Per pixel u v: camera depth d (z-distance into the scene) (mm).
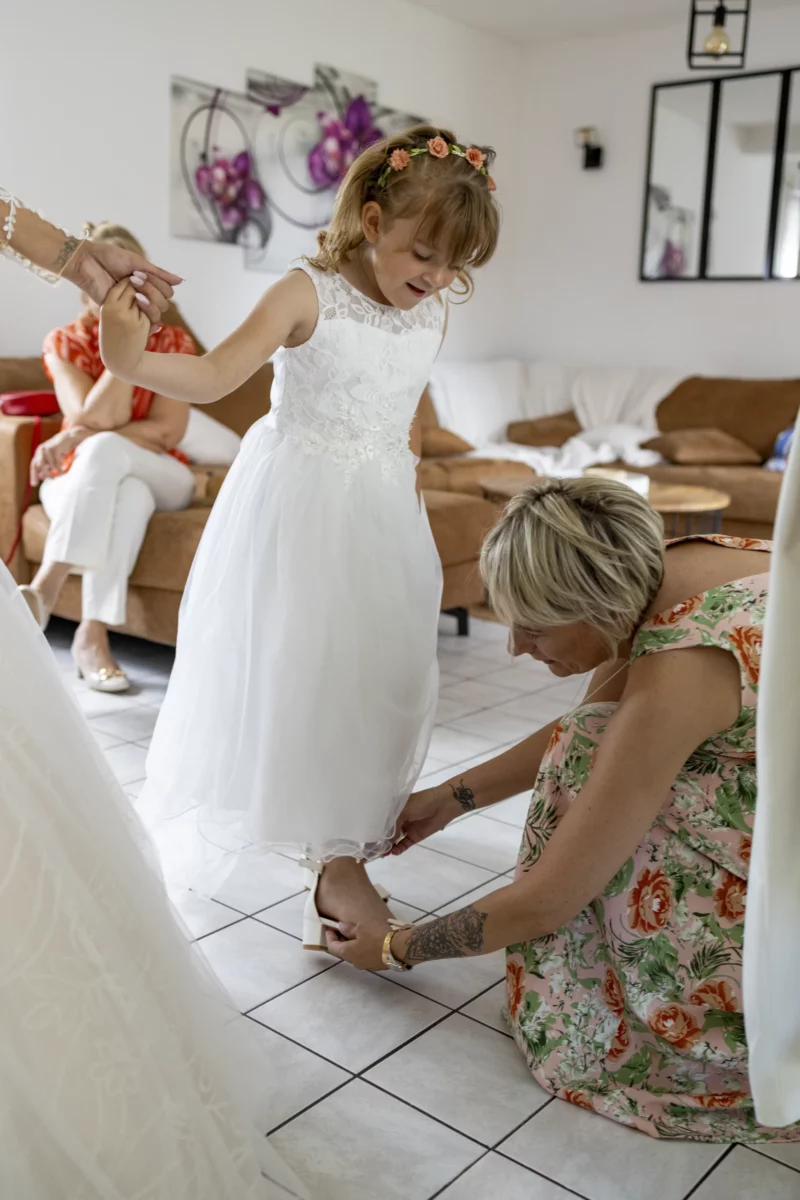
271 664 1695
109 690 3127
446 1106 1431
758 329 5879
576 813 1358
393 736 1773
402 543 1808
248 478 1772
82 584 3275
